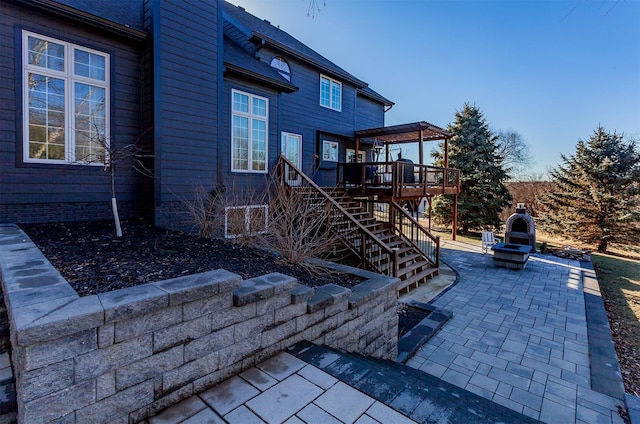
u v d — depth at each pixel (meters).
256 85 7.86
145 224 5.68
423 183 10.38
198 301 2.25
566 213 14.89
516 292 7.24
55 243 3.94
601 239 13.72
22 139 4.88
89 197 5.53
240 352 2.52
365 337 3.76
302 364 2.64
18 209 4.87
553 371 4.06
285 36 12.02
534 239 11.91
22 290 2.09
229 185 7.07
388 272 7.14
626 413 3.28
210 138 6.55
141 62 6.08
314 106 11.50
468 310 6.13
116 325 1.87
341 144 12.84
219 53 6.71
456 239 14.69
